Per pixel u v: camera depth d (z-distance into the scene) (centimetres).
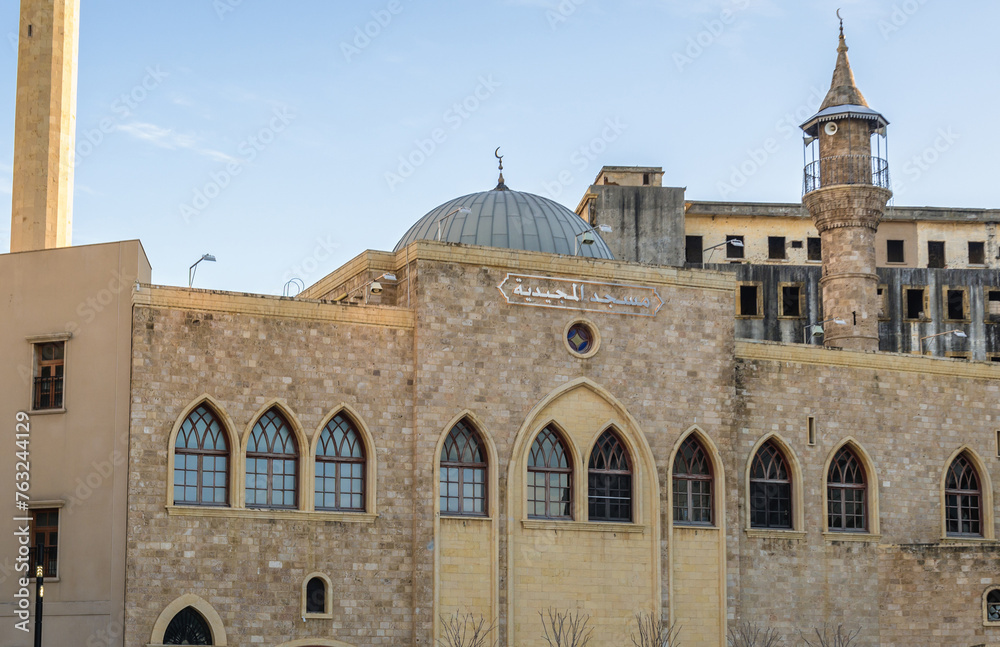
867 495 5659
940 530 5756
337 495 4734
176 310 4553
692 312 5350
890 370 5781
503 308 5012
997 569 5628
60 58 6053
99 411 4481
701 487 5306
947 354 8475
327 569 4641
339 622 4631
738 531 5306
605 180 8538
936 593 5553
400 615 4725
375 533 4731
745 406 5472
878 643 5506
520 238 5584
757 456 5509
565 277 5138
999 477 5925
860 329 6956
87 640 4347
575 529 5012
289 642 4541
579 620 4962
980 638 5562
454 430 4916
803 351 5616
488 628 4809
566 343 5094
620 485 5156
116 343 4516
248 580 4512
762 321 8281
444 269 4941
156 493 4419
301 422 4672
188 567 4431
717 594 5216
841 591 5497
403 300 5006
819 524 5519
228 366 4594
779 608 5384
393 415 4822
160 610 4366
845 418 5653
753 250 8650
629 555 5088
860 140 7094
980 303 8544
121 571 4366
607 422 5131
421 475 4791
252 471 4609
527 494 4981
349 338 4797
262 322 4672
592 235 5484
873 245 7088
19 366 4572
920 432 5797
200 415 4569
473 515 4881
